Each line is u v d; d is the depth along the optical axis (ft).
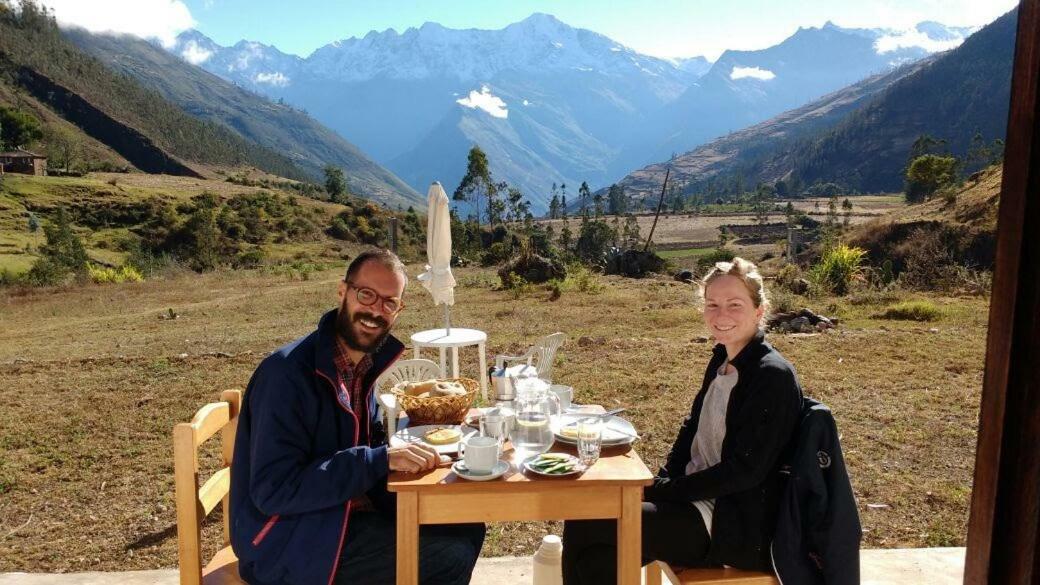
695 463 9.87
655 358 31.55
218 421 9.30
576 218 484.74
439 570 8.73
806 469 8.41
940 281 62.44
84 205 251.80
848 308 50.42
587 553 9.02
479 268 118.73
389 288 8.59
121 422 23.62
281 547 8.30
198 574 8.57
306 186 405.39
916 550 12.41
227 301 68.08
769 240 326.65
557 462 8.31
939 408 22.77
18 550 14.47
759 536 8.68
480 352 21.25
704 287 9.73
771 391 8.59
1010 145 4.36
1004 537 4.58
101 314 64.49
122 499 17.07
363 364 9.29
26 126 388.57
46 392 27.91
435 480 7.98
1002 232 4.42
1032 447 4.41
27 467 19.34
